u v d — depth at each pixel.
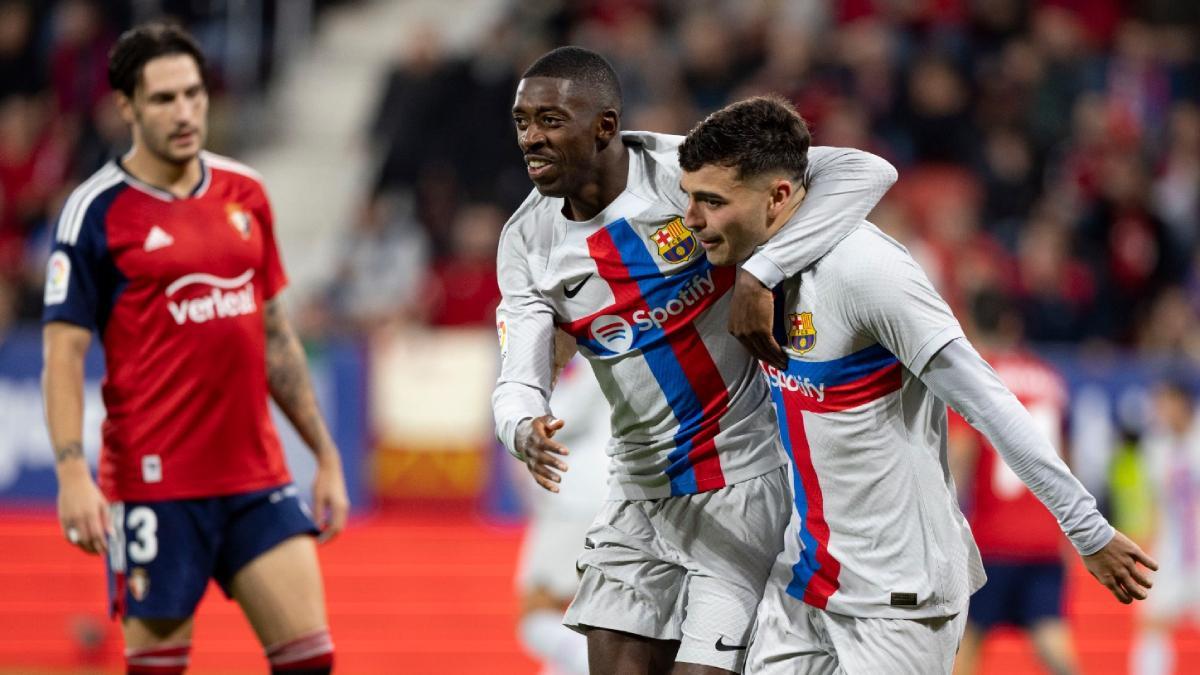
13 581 34.72
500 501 37.81
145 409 16.59
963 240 41.50
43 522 36.69
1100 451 35.34
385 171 45.97
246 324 16.94
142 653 16.55
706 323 13.82
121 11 49.66
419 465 37.66
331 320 42.50
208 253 16.75
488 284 41.72
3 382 36.84
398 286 43.31
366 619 33.06
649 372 14.04
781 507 14.24
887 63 46.09
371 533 36.97
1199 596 28.58
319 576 17.00
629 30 47.03
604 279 13.83
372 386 37.56
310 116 54.22
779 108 12.82
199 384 16.59
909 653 13.05
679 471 14.23
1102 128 46.25
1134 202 44.41
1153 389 35.38
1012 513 25.23
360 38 56.72
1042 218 43.72
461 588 34.59
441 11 57.47
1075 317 41.69
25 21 48.84
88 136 46.84
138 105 16.59
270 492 16.94
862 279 12.50
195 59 16.80
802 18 50.44
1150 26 51.91
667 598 14.57
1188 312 41.38
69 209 16.67
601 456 22.42
